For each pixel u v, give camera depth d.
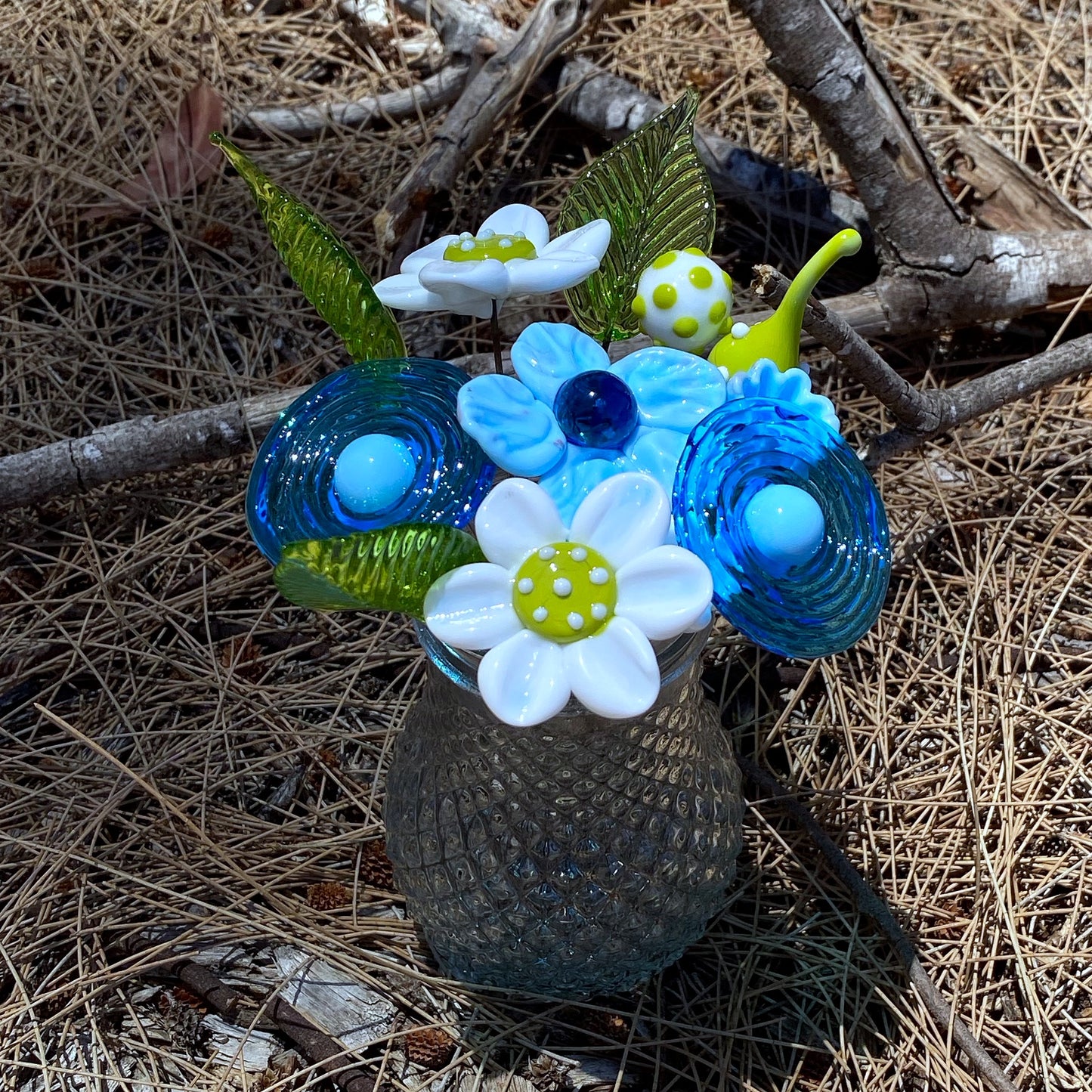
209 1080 0.48
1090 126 0.73
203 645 0.59
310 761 0.56
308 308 0.69
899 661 0.57
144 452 0.60
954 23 0.80
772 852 0.53
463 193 0.74
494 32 0.74
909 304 0.64
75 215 0.72
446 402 0.35
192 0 0.82
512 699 0.33
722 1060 0.47
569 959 0.44
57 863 0.52
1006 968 0.50
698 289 0.37
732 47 0.78
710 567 0.34
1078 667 0.57
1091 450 0.62
